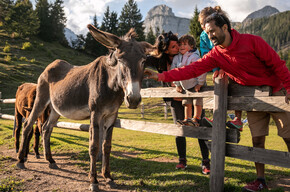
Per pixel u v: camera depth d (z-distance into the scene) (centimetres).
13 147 557
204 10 286
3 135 688
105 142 345
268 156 250
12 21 6444
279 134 272
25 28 6525
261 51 250
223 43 258
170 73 283
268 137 791
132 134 856
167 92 354
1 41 5594
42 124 465
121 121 424
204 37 328
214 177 282
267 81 265
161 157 475
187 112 348
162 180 339
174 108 394
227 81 285
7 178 350
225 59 273
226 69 277
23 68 3694
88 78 350
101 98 321
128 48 275
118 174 370
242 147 273
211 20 250
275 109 249
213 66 286
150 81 3231
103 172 340
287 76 246
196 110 335
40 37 7438
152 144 618
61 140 623
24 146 412
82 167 409
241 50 256
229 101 287
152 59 388
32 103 461
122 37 308
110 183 325
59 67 430
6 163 432
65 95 377
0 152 511
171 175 354
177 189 303
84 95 351
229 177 343
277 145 614
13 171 387
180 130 328
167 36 340
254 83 269
